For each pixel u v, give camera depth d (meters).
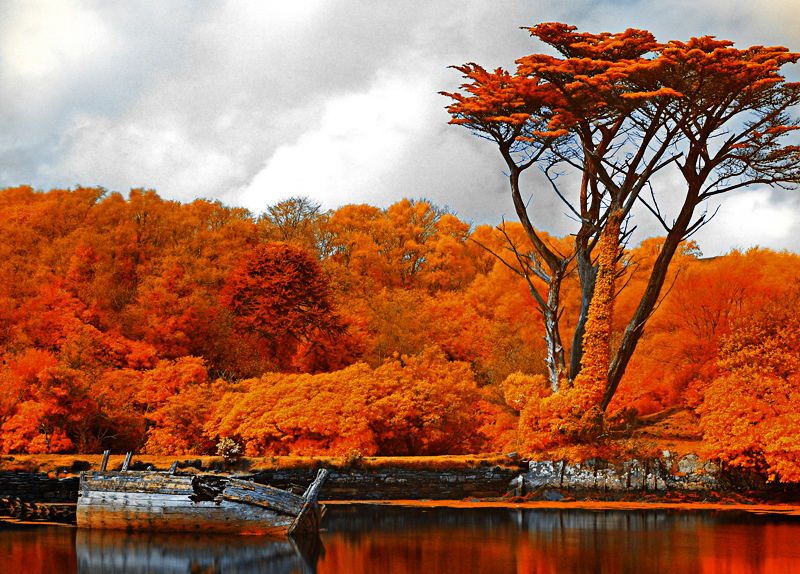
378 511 25.03
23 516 22.91
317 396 31.03
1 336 43.66
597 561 16.48
